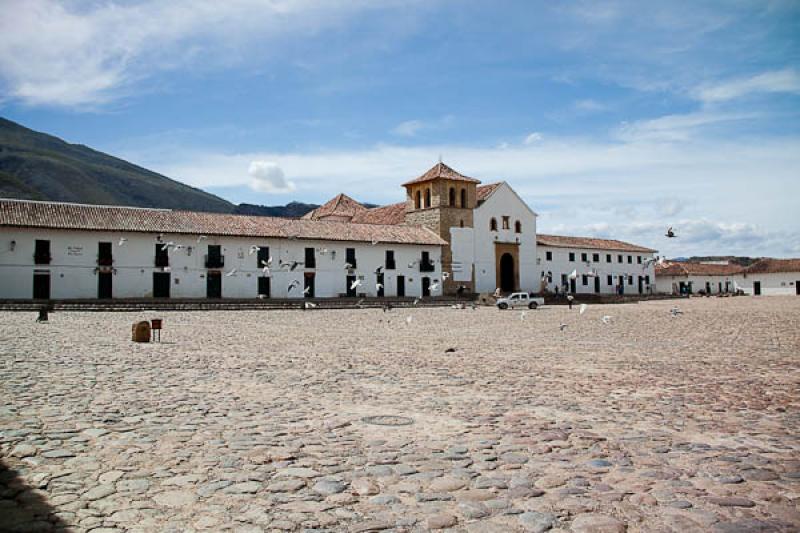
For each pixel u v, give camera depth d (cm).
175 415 710
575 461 532
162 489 459
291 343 1684
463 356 1358
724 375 1041
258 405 775
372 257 5131
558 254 6681
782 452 561
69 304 3544
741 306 3978
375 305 4431
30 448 557
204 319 2855
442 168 5716
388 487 466
